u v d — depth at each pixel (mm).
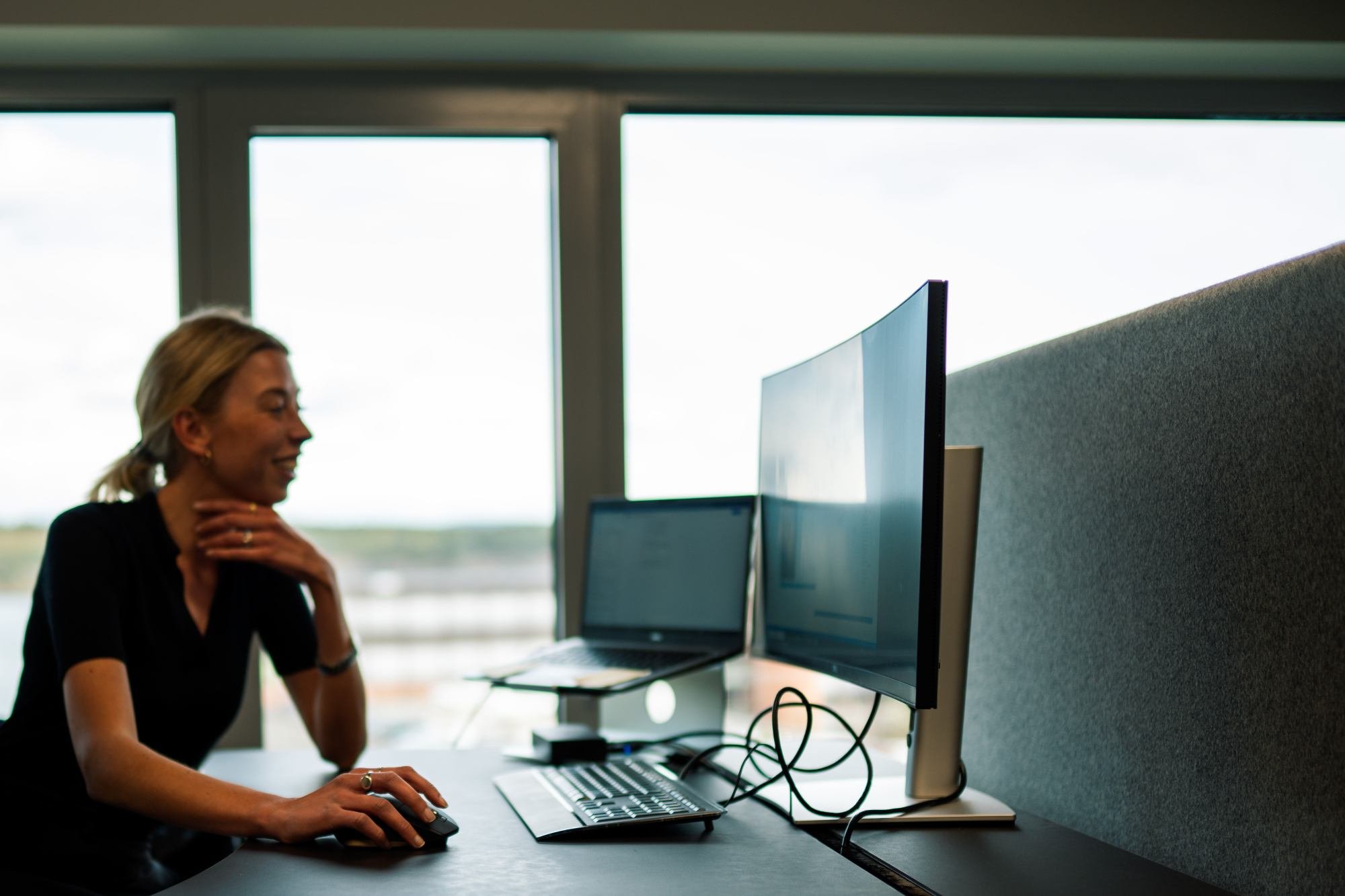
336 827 943
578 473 2014
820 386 1258
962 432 1375
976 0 1990
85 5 1832
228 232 1962
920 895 821
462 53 1979
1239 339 873
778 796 1137
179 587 1366
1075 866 894
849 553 1145
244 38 1891
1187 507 937
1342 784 761
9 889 1082
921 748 1111
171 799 1029
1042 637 1169
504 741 1972
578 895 795
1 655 1902
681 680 1589
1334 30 2029
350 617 1963
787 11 1957
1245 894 860
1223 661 886
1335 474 768
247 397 1404
